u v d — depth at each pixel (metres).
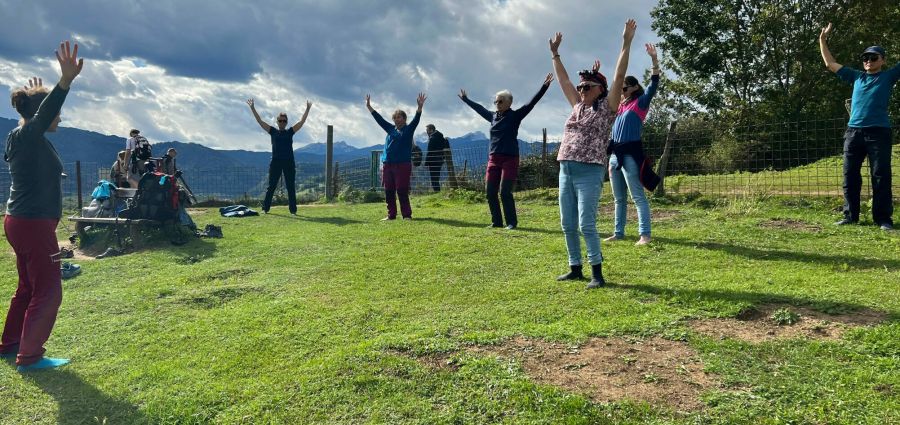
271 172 12.35
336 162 18.91
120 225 9.13
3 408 3.45
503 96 8.61
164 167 12.68
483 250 7.22
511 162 8.73
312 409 3.19
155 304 5.62
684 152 13.61
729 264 5.79
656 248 6.65
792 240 6.80
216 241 8.94
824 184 10.70
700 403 2.95
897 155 12.60
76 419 3.30
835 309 4.11
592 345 3.78
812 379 3.09
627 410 2.92
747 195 9.42
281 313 5.01
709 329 3.95
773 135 13.38
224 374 3.79
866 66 7.05
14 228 4.00
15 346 4.30
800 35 28.02
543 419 2.90
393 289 5.62
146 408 3.36
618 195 7.38
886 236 6.58
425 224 9.62
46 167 4.04
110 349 4.43
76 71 3.99
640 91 7.10
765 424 2.71
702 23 30.50
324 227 9.96
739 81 31.05
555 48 5.61
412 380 3.40
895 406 2.75
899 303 4.13
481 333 4.11
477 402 3.11
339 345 4.15
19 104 4.12
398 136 10.35
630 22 4.96
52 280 4.12
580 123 5.12
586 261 6.27
